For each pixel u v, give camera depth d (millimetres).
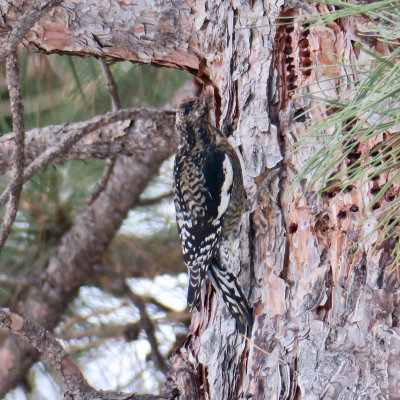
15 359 9406
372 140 5953
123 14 7055
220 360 6586
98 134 8344
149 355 9094
